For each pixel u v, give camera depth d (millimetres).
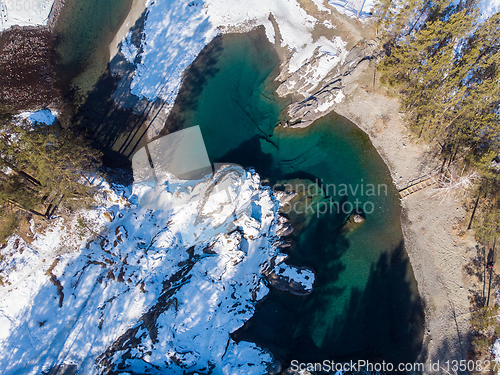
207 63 40594
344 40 40312
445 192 35125
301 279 32625
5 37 41094
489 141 30953
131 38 41125
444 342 31484
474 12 31375
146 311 32031
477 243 33500
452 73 29906
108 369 30000
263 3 41750
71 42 41219
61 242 33906
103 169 36844
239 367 29219
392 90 37375
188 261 33781
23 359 30859
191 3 41781
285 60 40188
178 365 29766
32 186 32281
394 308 32656
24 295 32406
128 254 33844
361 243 34781
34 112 38625
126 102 39438
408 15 35406
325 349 31281
